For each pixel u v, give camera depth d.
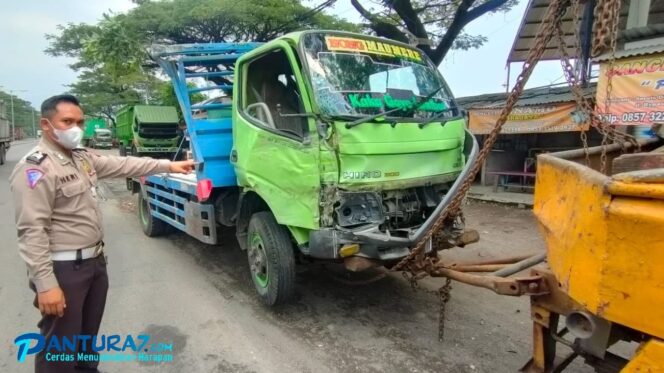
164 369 3.34
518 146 12.66
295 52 3.88
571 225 1.88
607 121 2.21
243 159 4.43
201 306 4.46
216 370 3.33
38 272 2.38
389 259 3.61
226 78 6.20
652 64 6.97
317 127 3.54
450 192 3.70
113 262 5.93
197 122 4.90
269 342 3.74
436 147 4.04
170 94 14.66
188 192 5.35
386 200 3.89
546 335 2.65
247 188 4.46
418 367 3.35
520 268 3.20
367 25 13.95
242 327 4.01
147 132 10.77
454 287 4.95
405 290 4.83
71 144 2.49
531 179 11.57
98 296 2.85
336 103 3.68
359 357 3.49
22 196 2.36
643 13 8.62
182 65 5.30
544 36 2.29
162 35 14.96
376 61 4.20
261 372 3.29
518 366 3.36
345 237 3.50
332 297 4.66
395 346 3.66
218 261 5.94
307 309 4.38
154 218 7.07
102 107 44.12
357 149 3.54
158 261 5.96
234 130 4.70
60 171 2.49
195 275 5.39
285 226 4.12
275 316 4.23
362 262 3.53
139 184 7.64
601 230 1.63
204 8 13.92
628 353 3.45
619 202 1.59
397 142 3.75
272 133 3.97
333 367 3.36
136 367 3.37
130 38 13.73
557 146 11.84
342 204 3.55
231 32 15.65
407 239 3.53
